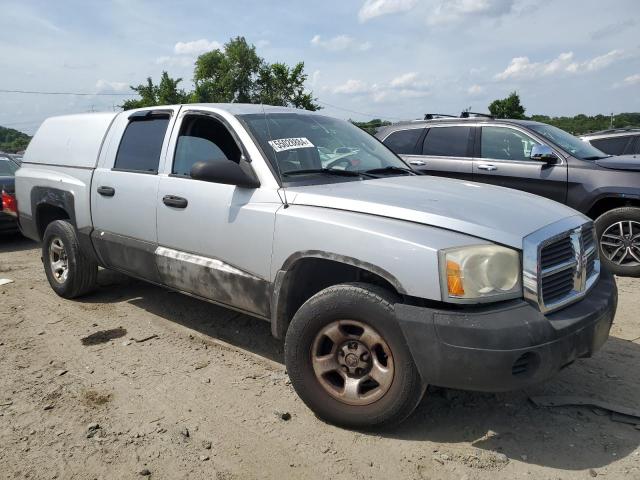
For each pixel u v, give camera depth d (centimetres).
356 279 343
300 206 331
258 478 270
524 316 268
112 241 467
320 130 423
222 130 394
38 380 375
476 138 739
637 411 321
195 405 340
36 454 290
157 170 429
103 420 323
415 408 300
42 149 574
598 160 666
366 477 270
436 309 274
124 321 490
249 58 4731
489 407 335
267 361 404
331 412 309
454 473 272
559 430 308
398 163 445
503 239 276
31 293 582
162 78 4916
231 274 365
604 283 338
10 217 868
